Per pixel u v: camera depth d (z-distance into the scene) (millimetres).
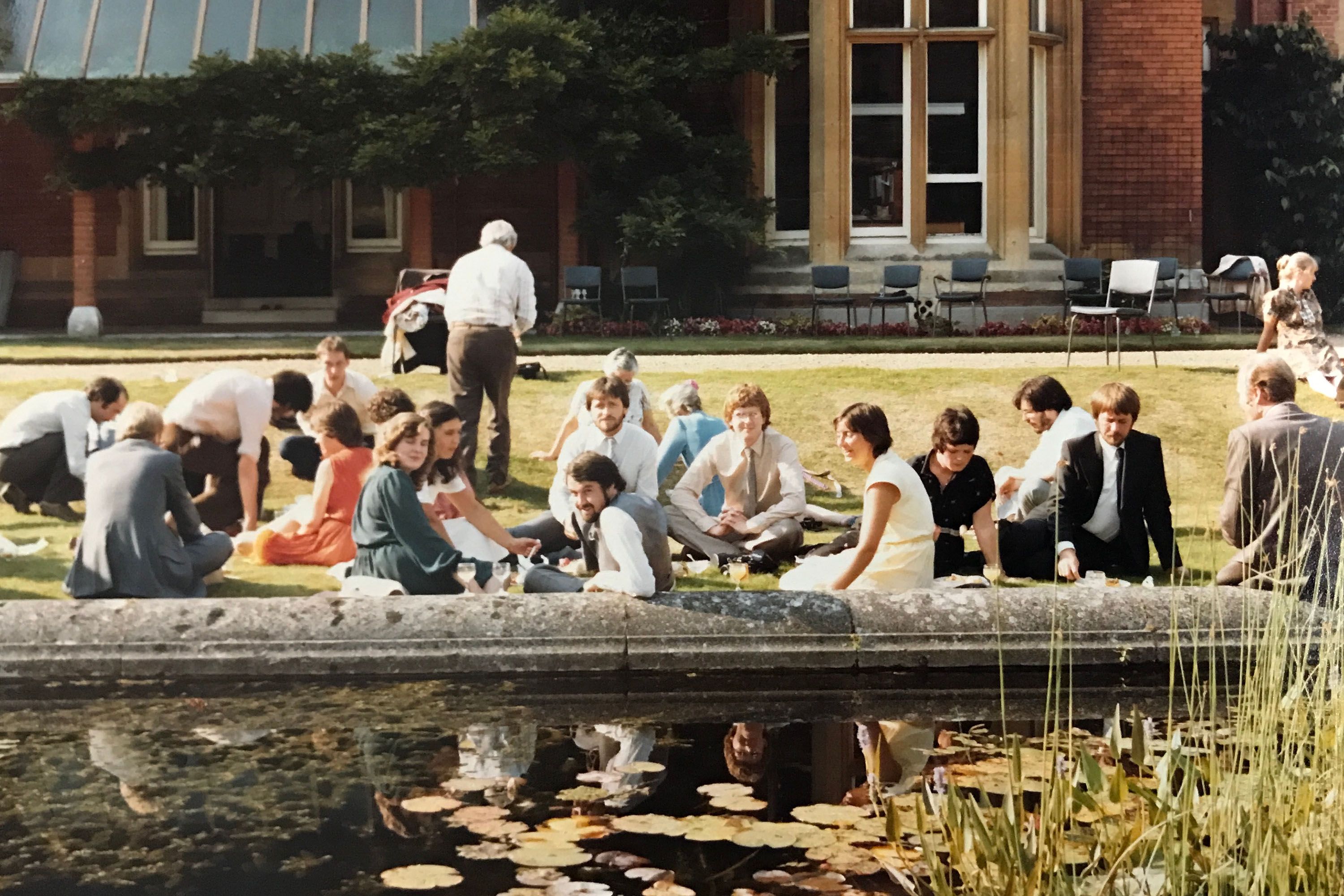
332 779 4383
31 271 21234
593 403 7445
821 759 4590
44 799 4188
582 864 3619
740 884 3473
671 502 8242
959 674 5680
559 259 19750
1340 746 3258
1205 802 3295
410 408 7281
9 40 19047
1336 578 5492
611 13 19000
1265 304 11070
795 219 19703
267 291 21828
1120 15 20188
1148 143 20312
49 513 8461
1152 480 7113
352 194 21547
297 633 5664
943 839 3459
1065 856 3369
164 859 3695
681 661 5684
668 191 18484
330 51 18875
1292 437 5855
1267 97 22188
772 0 19547
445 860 3660
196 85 17828
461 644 5680
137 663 5621
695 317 19078
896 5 19172
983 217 19359
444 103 18000
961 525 7027
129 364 13703
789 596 5887
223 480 7977
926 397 11281
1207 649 5699
